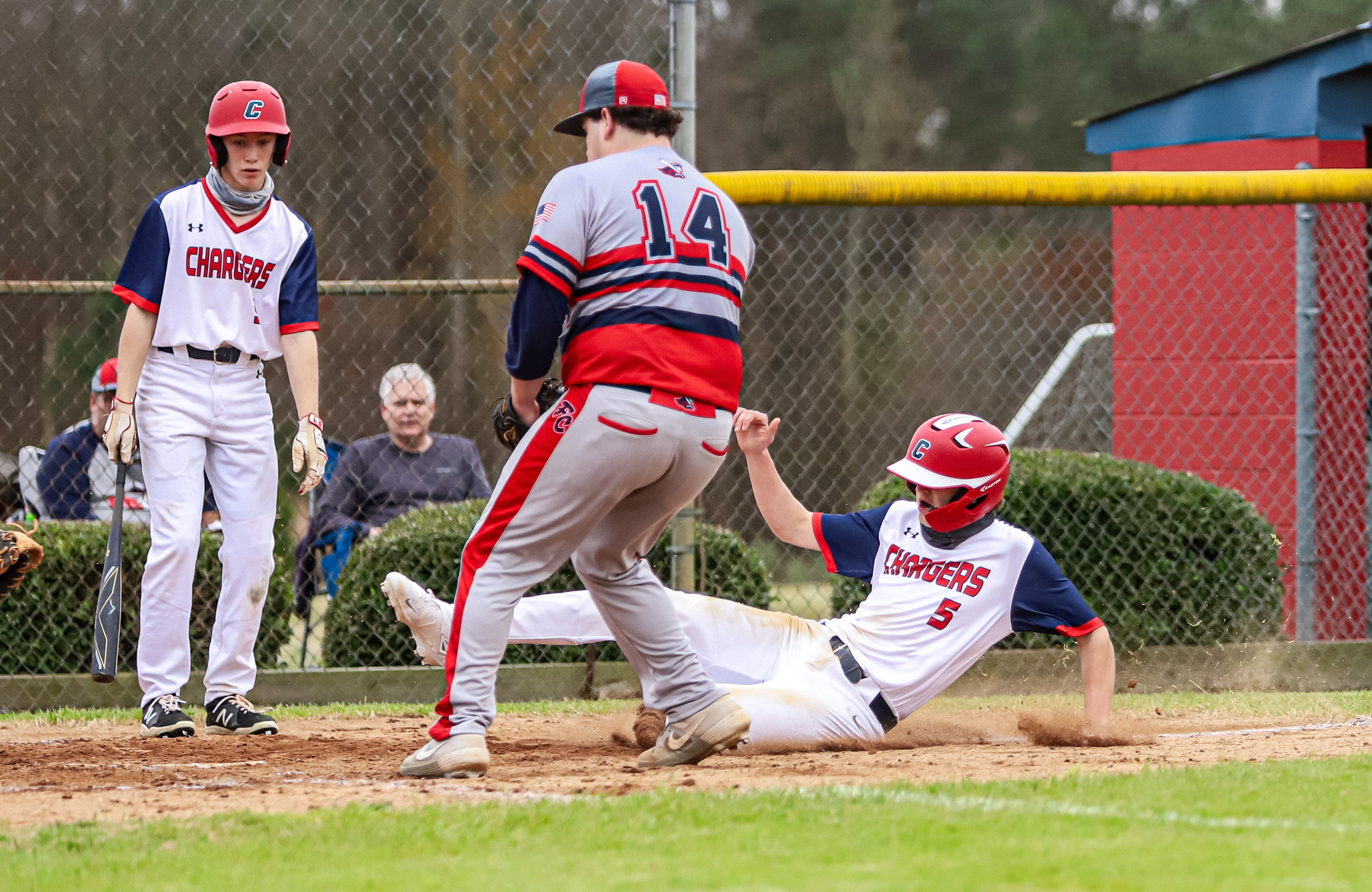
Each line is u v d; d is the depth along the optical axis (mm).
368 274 62938
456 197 62531
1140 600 22641
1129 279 28078
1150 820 10188
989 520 15367
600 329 12039
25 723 18422
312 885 8586
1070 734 15203
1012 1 96562
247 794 11789
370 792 11789
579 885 8516
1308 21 96438
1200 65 95562
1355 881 8570
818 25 93812
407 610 15219
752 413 15750
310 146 62625
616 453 11930
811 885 8477
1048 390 31375
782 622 15789
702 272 12258
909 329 64062
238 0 60750
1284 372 26734
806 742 14602
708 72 92562
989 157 95438
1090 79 95438
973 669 21828
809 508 48812
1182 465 27531
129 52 58281
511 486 12180
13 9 55781
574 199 12039
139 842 9727
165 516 16078
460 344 60875
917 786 11570
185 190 16203
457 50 61625
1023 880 8594
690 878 8641
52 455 23953
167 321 16062
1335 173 22812
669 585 21875
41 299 53219
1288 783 11664
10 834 10117
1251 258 26969
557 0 59312
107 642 16172
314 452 16688
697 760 13305
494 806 10734
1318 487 25688
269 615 21625
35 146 55875
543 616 15633
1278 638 23094
